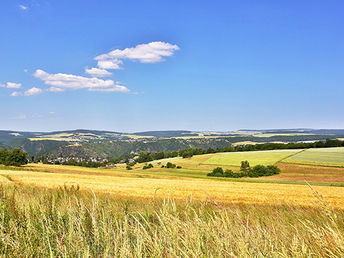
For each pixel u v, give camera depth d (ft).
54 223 10.28
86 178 164.45
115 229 8.75
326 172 240.12
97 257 7.61
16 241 8.52
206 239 7.54
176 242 7.09
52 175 172.24
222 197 89.97
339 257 6.38
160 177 230.48
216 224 7.62
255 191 114.21
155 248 6.80
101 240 8.36
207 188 123.75
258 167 257.96
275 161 291.17
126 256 6.95
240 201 79.61
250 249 6.84
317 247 7.12
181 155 452.35
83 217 9.66
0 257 8.16
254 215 15.81
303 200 81.10
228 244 6.98
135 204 15.23
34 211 12.03
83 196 16.47
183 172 302.86
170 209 8.97
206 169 312.09
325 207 7.42
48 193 17.62
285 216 15.20
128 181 152.35
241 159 328.29
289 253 7.44
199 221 7.77
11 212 12.28
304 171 249.55
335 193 105.60
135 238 8.54
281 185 144.25
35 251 8.46
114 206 12.52
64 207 12.44
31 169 243.60
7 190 20.51
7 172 179.83
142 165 408.46
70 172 241.55
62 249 7.74
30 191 20.74
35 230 9.69
